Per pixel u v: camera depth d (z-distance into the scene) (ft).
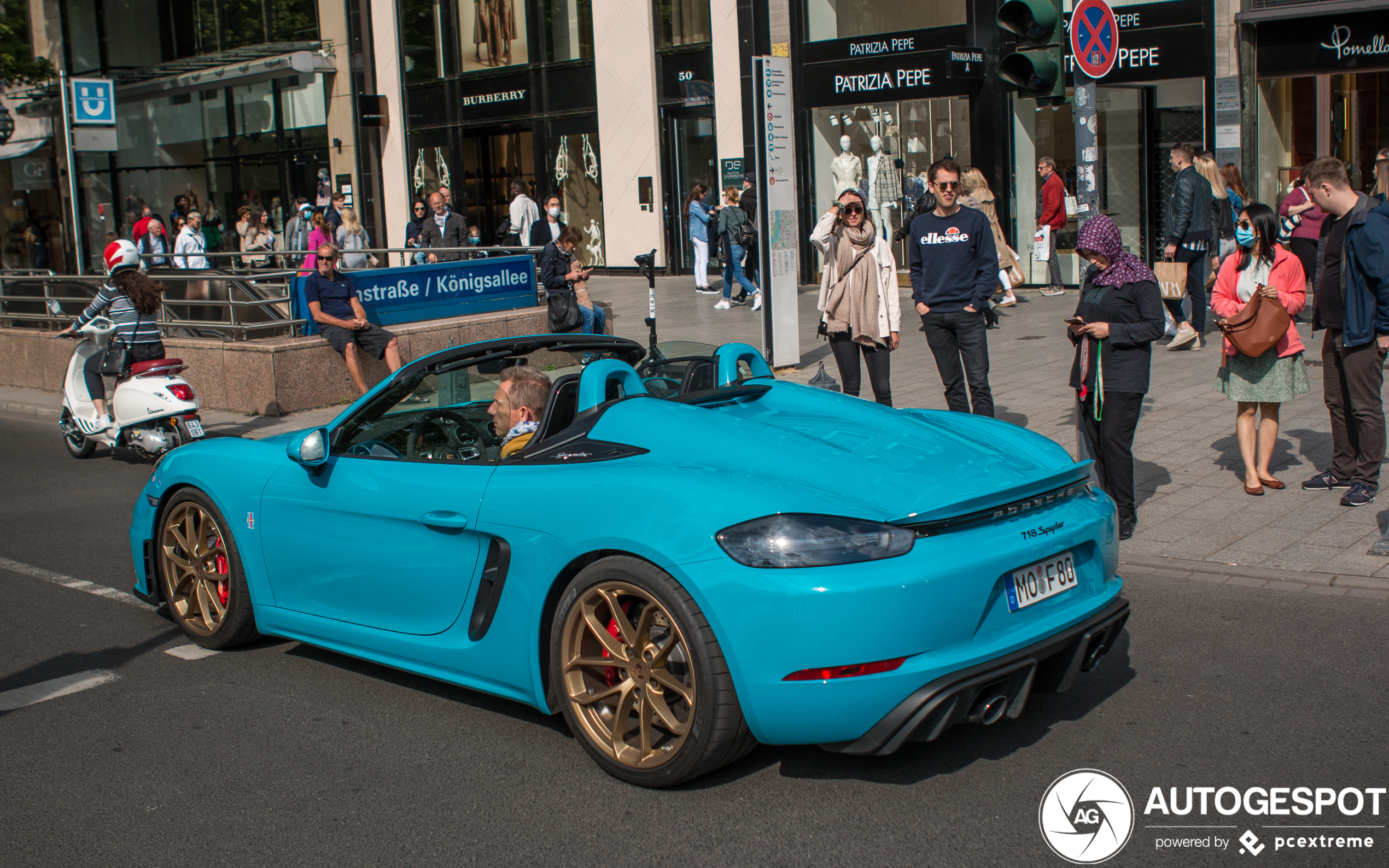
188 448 18.06
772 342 40.37
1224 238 39.83
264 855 11.27
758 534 11.28
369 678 16.12
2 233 119.65
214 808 12.30
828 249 28.71
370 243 92.12
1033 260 57.62
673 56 73.20
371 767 13.20
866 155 64.80
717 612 11.32
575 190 80.59
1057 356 40.16
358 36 90.02
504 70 82.58
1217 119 52.90
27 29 110.83
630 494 12.23
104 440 33.60
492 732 14.07
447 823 11.78
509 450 15.10
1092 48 30.30
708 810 11.82
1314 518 21.53
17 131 113.70
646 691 12.17
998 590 11.73
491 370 16.87
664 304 61.31
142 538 18.21
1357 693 14.19
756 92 39.11
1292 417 29.60
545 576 12.90
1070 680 12.53
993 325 46.55
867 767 12.65
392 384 16.05
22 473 32.89
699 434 12.91
